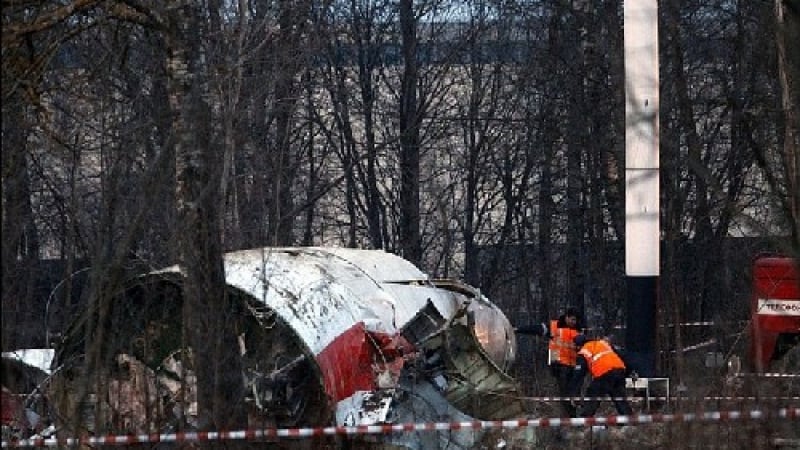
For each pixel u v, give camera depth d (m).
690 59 107.12
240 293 47.25
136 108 56.22
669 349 64.69
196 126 45.19
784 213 25.23
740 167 96.50
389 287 54.22
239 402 43.59
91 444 42.12
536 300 131.12
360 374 47.91
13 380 43.00
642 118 39.41
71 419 41.22
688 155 32.12
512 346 66.56
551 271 126.88
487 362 53.22
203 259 43.53
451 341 52.75
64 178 68.31
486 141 130.00
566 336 70.62
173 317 47.81
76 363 45.81
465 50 133.50
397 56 134.12
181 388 43.41
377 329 49.53
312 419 47.03
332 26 119.88
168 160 44.78
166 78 49.03
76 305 47.34
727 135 108.19
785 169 26.61
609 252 123.06
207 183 44.50
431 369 51.06
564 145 128.12
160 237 46.69
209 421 42.78
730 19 107.81
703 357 60.47
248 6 64.81
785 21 24.30
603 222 120.81
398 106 130.88
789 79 25.64
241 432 41.91
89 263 45.47
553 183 133.75
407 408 48.97
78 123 54.06
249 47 62.16
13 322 40.41
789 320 69.19
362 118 141.75
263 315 47.09
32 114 44.12
